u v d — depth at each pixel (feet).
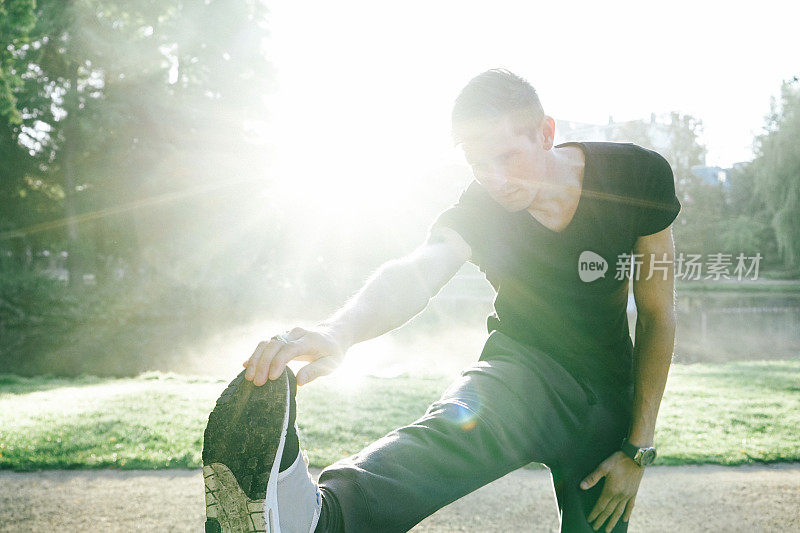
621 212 5.69
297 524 3.64
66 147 105.81
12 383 38.73
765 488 16.92
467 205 5.79
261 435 3.51
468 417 4.84
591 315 5.84
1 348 63.36
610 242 5.70
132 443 21.53
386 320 4.66
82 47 100.01
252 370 3.66
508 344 5.94
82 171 105.19
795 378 36.78
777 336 80.43
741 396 30.53
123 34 106.52
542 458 5.59
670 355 6.15
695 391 31.76
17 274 94.63
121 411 26.45
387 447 4.46
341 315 4.45
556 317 5.85
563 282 5.77
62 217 111.55
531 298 5.90
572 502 6.02
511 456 5.08
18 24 45.88
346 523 3.94
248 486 3.48
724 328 90.48
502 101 5.07
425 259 5.32
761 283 175.73
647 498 16.07
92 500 16.19
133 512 15.28
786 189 131.95
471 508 15.20
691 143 182.39
